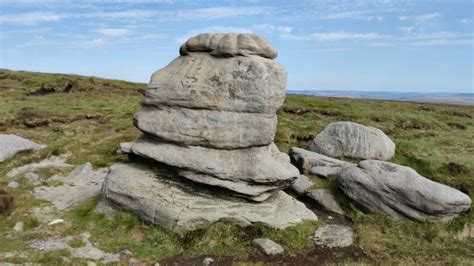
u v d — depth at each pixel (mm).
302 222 13820
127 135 25250
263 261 11672
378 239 13609
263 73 13812
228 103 13828
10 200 14828
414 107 45188
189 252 11953
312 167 18703
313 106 39938
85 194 16297
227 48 14266
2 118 28016
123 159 21297
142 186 13867
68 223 13555
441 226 14281
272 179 13672
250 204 13867
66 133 26172
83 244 12133
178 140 13922
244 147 13891
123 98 42188
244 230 12922
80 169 19094
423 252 12914
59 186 17391
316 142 21328
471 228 14438
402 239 13734
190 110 14070
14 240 12266
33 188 16812
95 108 35188
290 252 12203
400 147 21984
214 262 11508
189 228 12758
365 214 15328
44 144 23938
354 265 11406
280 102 14125
